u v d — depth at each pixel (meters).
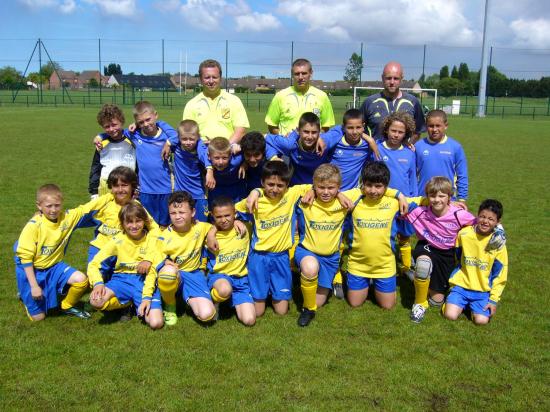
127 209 4.09
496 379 3.33
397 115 5.07
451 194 4.43
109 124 5.03
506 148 16.56
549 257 5.80
